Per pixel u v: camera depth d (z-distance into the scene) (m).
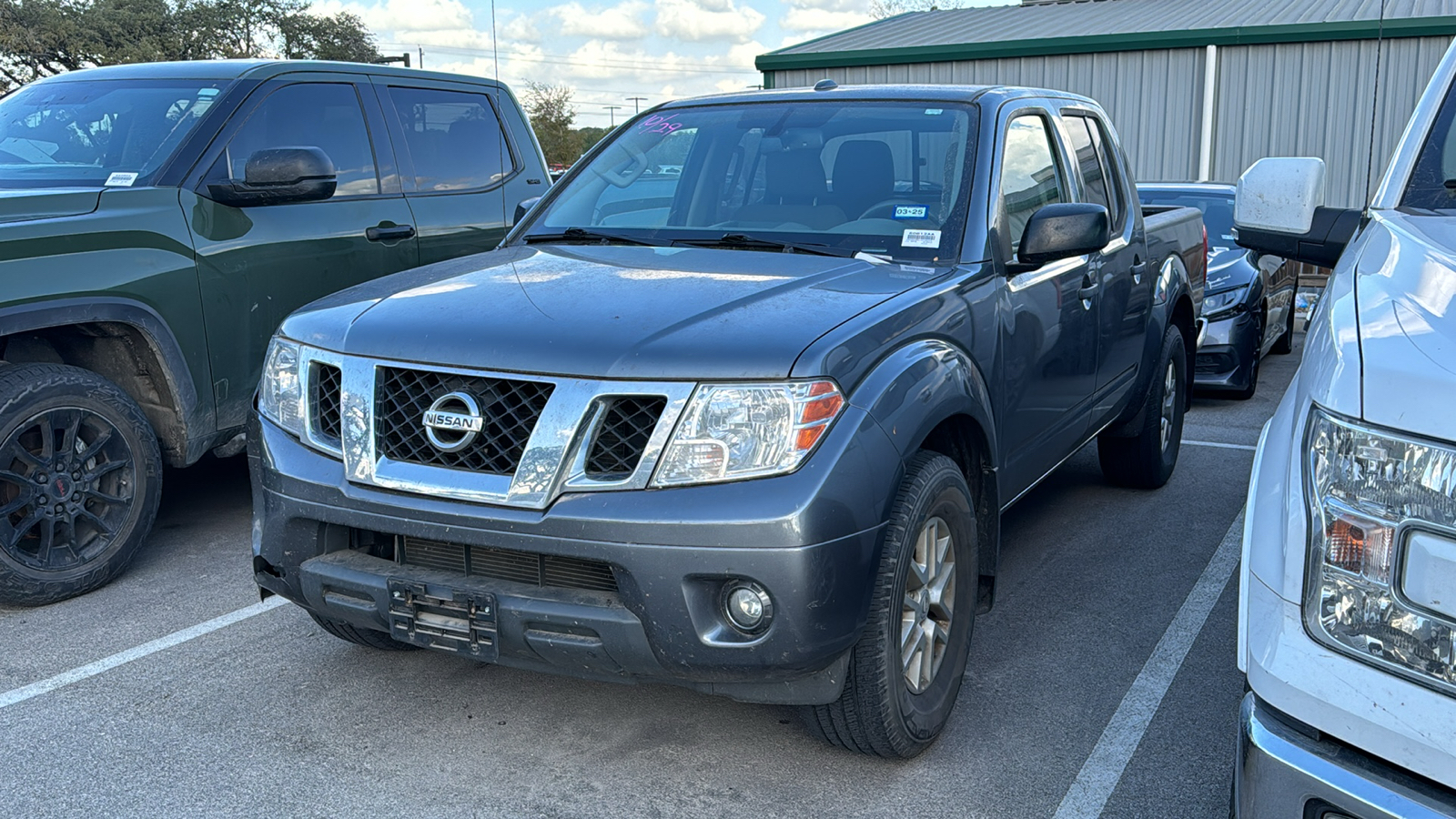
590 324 2.69
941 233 3.44
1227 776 2.95
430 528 2.63
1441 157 2.79
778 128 3.92
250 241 4.62
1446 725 1.54
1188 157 17.25
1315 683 1.66
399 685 3.43
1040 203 3.96
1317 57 16.17
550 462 2.54
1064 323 3.92
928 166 3.65
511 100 6.37
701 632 2.48
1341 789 1.61
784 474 2.46
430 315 2.84
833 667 2.62
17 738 3.08
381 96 5.52
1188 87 17.08
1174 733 3.19
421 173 5.61
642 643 2.51
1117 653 3.72
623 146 4.21
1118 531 5.07
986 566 3.36
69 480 3.99
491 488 2.57
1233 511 5.38
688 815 2.74
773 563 2.42
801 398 2.49
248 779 2.89
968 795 2.85
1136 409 5.18
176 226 4.36
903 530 2.70
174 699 3.33
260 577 3.01
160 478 4.29
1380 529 1.62
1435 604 1.57
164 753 3.01
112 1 38.16
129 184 4.41
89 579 4.09
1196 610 4.12
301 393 2.92
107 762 2.96
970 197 3.52
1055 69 17.94
